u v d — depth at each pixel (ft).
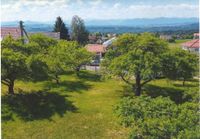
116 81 150.71
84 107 109.81
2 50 111.86
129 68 119.85
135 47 126.82
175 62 126.62
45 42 181.57
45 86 136.87
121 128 91.25
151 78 125.49
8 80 129.39
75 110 106.32
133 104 68.95
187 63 130.00
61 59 147.43
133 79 150.82
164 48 129.08
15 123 93.86
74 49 162.81
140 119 64.49
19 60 112.68
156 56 123.13
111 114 102.73
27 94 121.49
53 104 111.75
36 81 131.75
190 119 59.88
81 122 96.12
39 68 117.80
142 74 117.08
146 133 62.49
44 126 93.04
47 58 134.82
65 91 130.00
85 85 142.51
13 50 121.70
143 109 66.85
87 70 180.96
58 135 87.25
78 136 86.58
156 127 61.05
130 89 135.95
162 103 66.95
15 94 119.44
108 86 141.90
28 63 114.21
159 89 138.00
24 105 108.17
